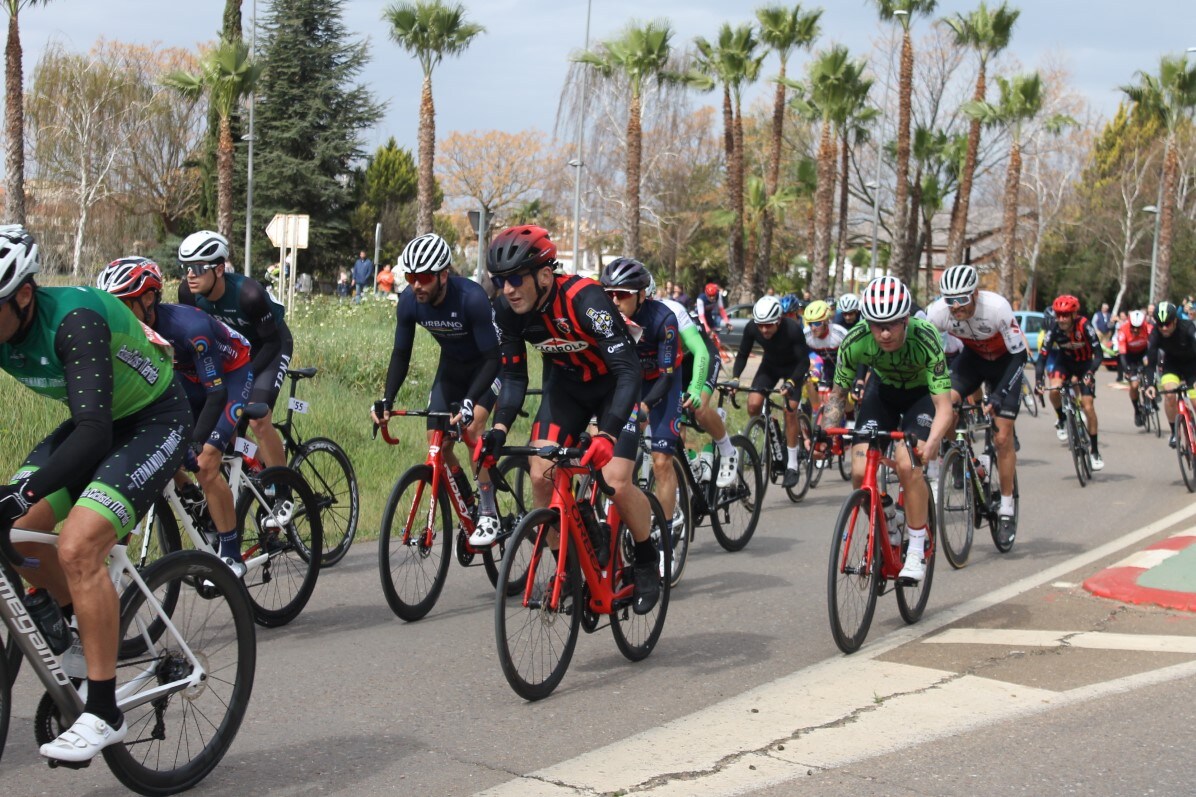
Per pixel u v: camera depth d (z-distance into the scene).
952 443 6.57
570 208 46.22
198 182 42.59
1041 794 3.23
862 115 36.97
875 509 4.96
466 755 3.57
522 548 4.09
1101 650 4.71
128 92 39.03
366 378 12.04
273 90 43.22
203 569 3.39
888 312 4.97
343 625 5.23
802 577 6.38
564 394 4.73
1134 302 49.88
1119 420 16.22
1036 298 53.19
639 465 6.53
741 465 7.16
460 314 5.57
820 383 9.42
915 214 40.00
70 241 37.22
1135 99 36.97
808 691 4.21
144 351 3.32
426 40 26.94
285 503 5.27
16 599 2.95
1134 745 3.60
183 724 3.32
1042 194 46.00
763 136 43.81
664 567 4.84
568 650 4.31
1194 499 9.25
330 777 3.39
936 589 6.07
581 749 3.63
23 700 4.01
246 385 5.09
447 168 51.50
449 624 5.27
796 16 31.34
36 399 8.34
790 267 50.50
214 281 5.68
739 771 3.40
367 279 27.75
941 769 3.41
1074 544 7.36
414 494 5.30
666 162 40.44
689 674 4.50
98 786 3.31
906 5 29.64
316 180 43.34
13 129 23.92
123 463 3.17
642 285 5.63
